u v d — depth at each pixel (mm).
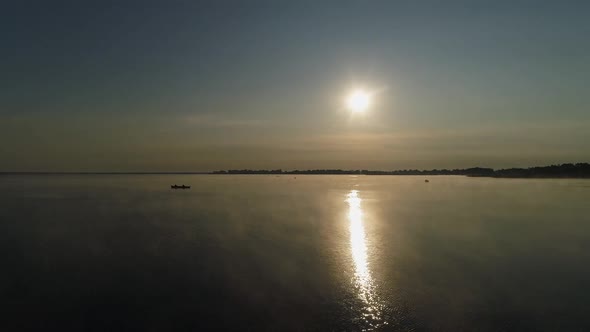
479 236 35188
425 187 125562
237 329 16312
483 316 17547
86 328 16391
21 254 28266
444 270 24219
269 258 26984
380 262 26047
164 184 147125
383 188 121312
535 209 56906
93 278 22625
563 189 104750
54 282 21938
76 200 72500
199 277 22797
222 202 69000
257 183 164000
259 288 20953
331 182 180375
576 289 20875
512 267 24938
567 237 34719
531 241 32906
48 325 16672
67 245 31266
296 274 23391
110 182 167375
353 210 56344
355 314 17734
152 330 16219
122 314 17688
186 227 40031
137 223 42781
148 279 22406
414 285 21500
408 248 30156
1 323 16859
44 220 45250
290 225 41500
